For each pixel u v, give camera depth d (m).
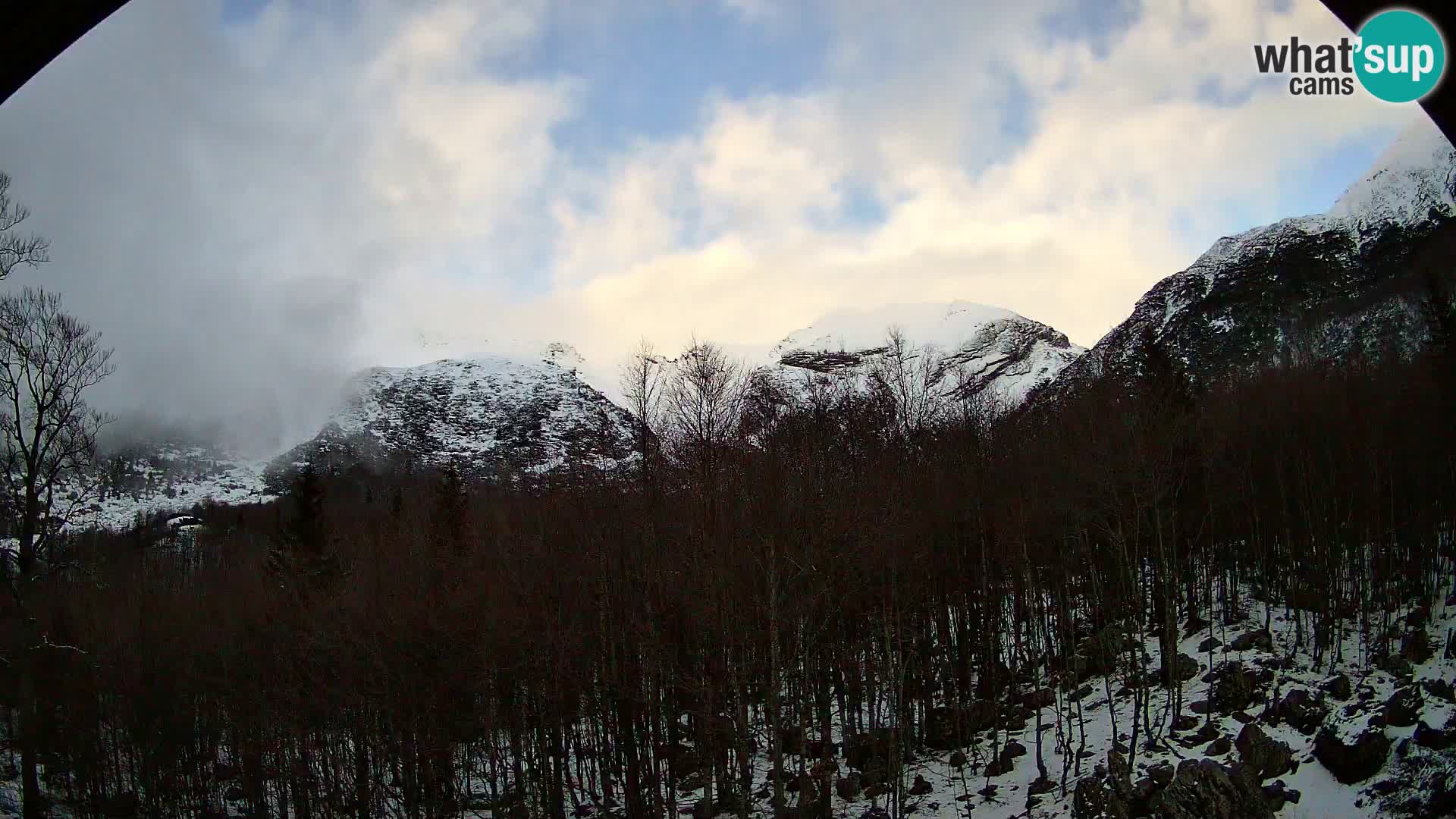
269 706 42.91
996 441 47.88
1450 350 51.91
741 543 33.00
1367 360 68.06
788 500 32.94
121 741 48.19
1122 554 43.28
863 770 38.56
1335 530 44.06
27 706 35.84
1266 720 32.97
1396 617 41.75
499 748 44.25
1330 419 49.59
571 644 37.47
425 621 40.41
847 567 35.31
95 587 50.22
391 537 53.34
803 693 36.34
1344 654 38.91
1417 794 25.06
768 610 32.31
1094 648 44.16
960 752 37.88
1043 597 51.44
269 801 48.12
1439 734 26.62
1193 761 27.33
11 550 32.56
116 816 44.00
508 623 37.94
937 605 45.31
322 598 45.31
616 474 44.38
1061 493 41.91
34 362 32.50
